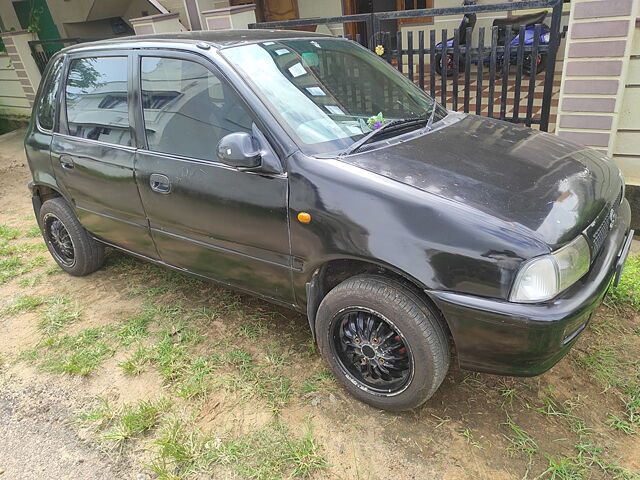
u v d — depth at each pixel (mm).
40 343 3229
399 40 5039
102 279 4027
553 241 1981
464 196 2131
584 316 2072
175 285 3814
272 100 2537
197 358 2953
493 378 2639
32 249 4742
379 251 2148
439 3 8414
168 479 2193
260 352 2973
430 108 3211
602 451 2184
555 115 6039
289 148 2389
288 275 2564
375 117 2760
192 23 7512
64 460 2371
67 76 3502
